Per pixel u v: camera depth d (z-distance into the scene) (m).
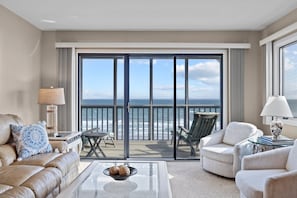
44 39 4.71
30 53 4.30
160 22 4.23
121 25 4.40
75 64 4.73
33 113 4.43
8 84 3.69
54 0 3.32
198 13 3.81
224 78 4.73
